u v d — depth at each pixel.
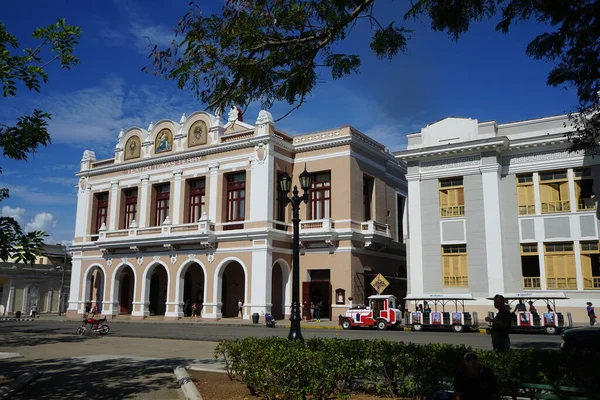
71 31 9.79
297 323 13.77
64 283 56.84
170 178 39.66
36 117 9.67
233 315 37.66
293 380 7.95
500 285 27.73
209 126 38.25
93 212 44.53
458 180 30.12
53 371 12.53
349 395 8.70
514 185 28.91
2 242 8.11
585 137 13.77
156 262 38.31
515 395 7.40
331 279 33.56
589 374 7.06
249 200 35.19
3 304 51.78
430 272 29.94
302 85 9.09
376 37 9.67
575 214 27.03
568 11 9.69
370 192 37.38
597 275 26.12
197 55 8.71
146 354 16.27
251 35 8.47
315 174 36.22
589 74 10.95
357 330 27.14
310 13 8.58
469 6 9.28
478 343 18.47
